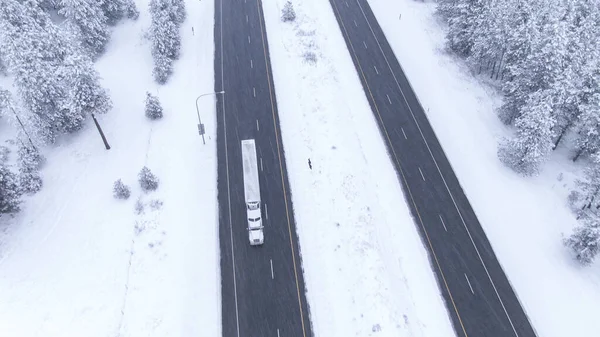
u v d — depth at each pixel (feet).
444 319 105.91
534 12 152.87
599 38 141.69
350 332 103.50
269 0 223.10
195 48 192.03
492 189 136.05
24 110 144.36
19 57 135.74
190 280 114.32
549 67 136.26
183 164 143.84
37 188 135.85
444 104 165.07
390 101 166.30
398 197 133.59
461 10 173.17
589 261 115.14
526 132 132.67
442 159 145.07
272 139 151.53
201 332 104.68
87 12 178.40
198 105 165.17
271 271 115.55
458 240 122.52
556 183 139.54
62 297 110.83
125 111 163.12
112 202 133.08
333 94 168.35
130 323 106.11
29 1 162.81
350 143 149.48
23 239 123.95
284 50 190.08
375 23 207.21
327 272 114.83
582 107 132.57
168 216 128.88
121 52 189.98
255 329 104.47
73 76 134.31
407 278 113.91
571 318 107.04
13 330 104.37
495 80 178.91
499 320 105.91
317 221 126.72
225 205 131.85
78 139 153.58
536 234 124.47
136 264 117.70
